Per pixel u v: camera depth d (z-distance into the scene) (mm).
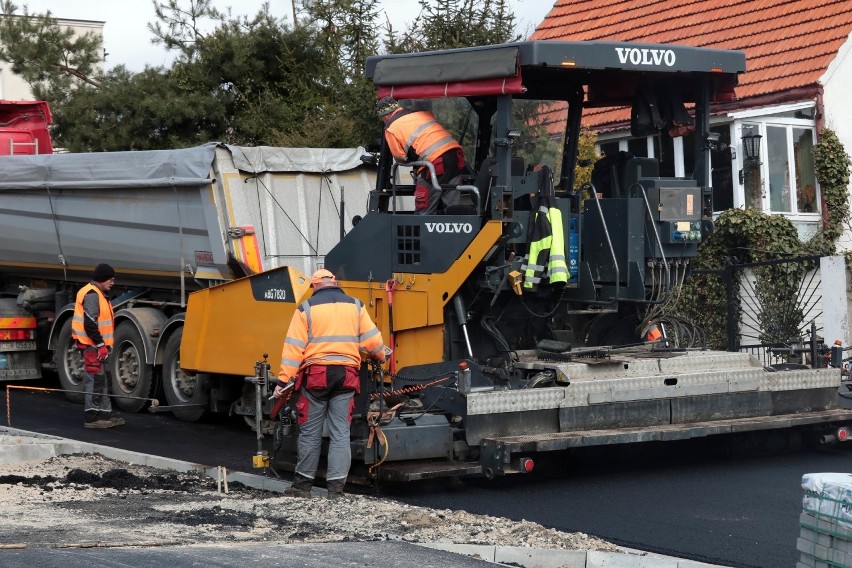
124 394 24641
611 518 14734
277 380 19172
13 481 16531
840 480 10156
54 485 16297
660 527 14242
